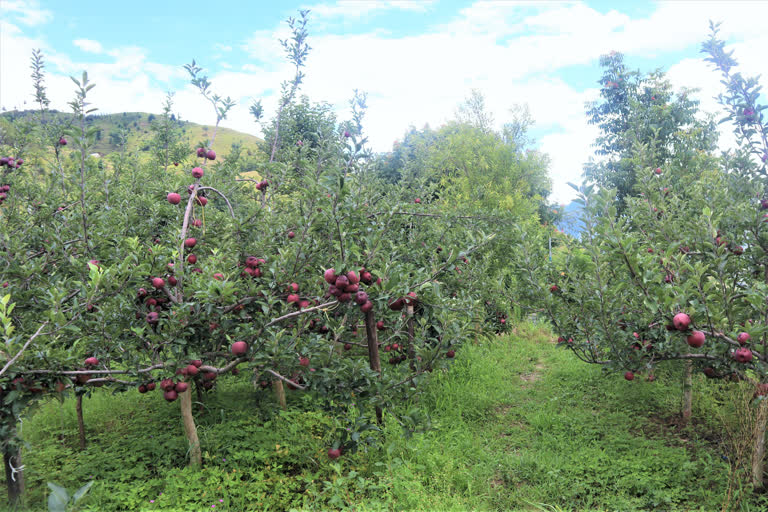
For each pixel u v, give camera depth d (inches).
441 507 149.4
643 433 212.4
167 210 219.3
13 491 147.9
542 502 160.6
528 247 227.3
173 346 146.1
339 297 141.7
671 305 140.9
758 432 161.8
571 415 230.2
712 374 174.9
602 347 204.2
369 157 216.4
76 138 161.8
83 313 152.2
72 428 210.5
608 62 716.7
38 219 197.8
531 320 438.6
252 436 195.9
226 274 159.5
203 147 213.9
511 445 204.4
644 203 242.5
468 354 322.0
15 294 152.6
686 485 165.6
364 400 168.2
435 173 593.6
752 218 161.2
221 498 152.4
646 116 639.8
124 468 172.2
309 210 187.9
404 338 230.1
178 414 223.5
